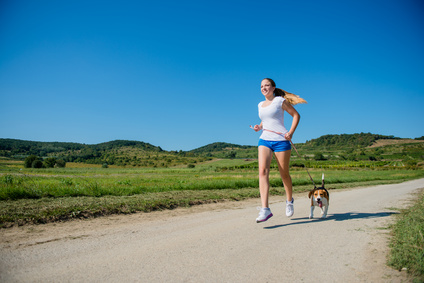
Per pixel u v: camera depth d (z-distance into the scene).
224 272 2.80
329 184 19.48
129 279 2.62
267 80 5.22
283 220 5.66
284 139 5.09
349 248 3.59
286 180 5.40
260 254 3.37
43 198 7.79
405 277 2.64
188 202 8.54
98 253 3.47
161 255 3.35
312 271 2.83
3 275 2.70
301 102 5.30
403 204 8.20
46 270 2.85
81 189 9.41
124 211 6.84
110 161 193.88
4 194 7.61
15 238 4.29
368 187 17.55
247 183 15.20
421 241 3.46
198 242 3.94
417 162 89.44
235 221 5.63
